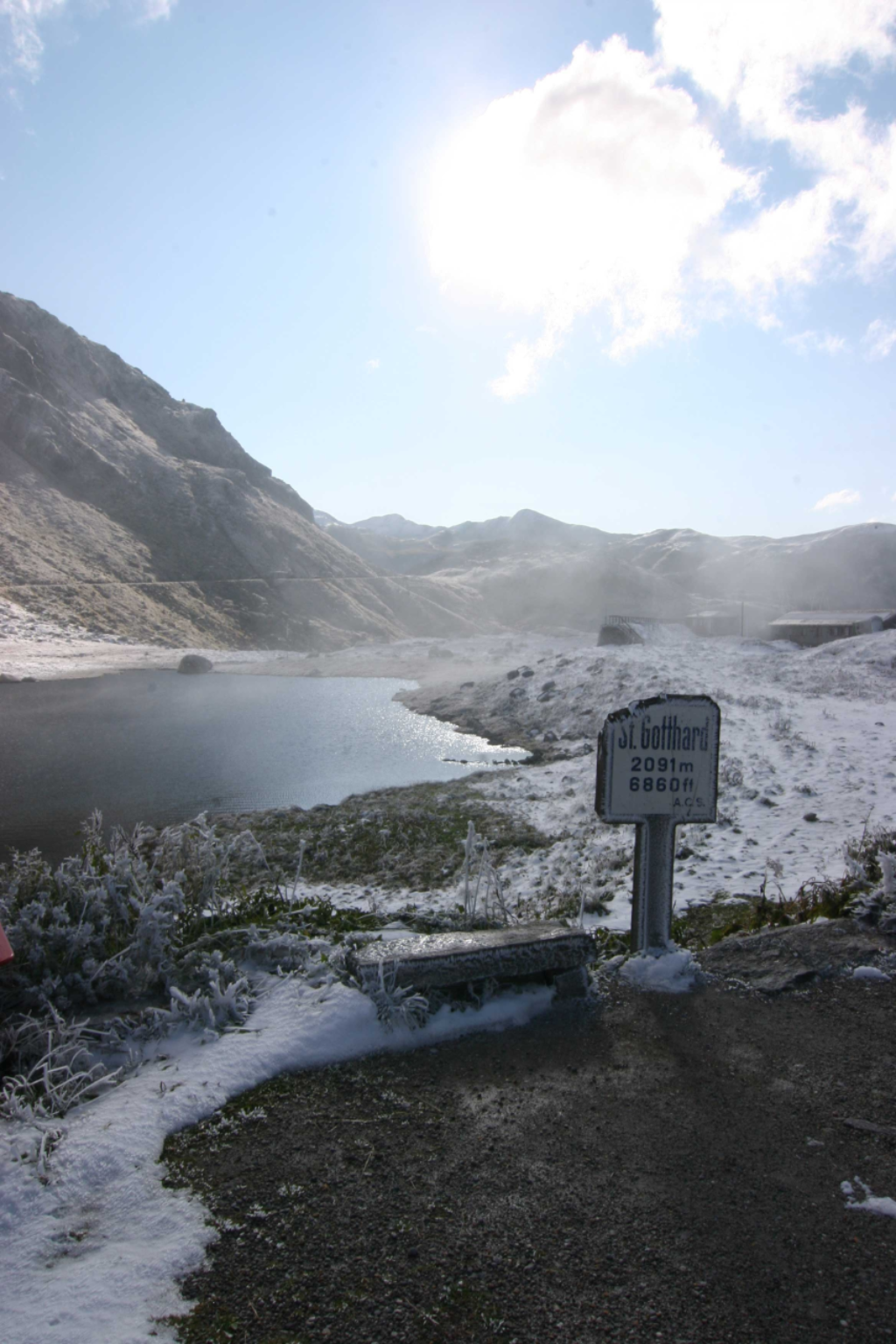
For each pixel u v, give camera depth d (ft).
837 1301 7.04
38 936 12.57
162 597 271.69
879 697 77.82
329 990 12.17
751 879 28.60
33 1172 8.36
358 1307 6.84
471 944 12.91
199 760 70.18
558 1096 10.36
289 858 40.32
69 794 56.44
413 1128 9.57
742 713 68.03
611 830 40.57
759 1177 8.76
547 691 93.81
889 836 29.01
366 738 82.38
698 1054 11.51
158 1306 6.79
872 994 13.60
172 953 13.33
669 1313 6.85
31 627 205.36
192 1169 8.68
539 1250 7.58
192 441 494.18
